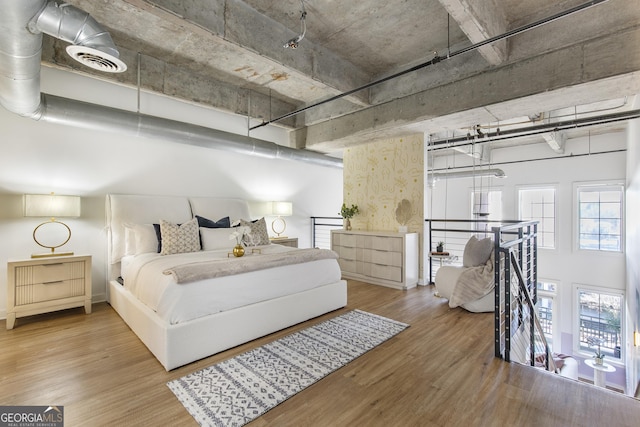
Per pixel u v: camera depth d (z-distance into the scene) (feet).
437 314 11.27
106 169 13.01
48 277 10.44
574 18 9.03
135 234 12.20
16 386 6.61
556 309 23.12
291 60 10.27
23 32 5.96
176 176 15.19
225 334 8.25
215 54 12.20
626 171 19.85
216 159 16.76
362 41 11.04
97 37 6.61
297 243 18.92
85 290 11.18
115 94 13.12
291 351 8.27
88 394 6.34
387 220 17.22
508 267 7.92
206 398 6.21
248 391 6.46
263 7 9.09
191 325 7.59
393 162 16.90
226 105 15.06
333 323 10.33
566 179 22.67
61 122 10.66
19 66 6.95
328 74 11.68
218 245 13.09
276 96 16.75
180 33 10.66
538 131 16.34
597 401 6.03
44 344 8.68
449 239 28.43
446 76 11.84
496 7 8.81
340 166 21.25
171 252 11.64
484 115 12.09
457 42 11.13
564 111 16.80
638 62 8.25
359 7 9.14
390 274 15.40
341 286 11.86
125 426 5.42
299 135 19.19
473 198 27.35
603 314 21.59
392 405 6.00
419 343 8.79
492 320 10.65
